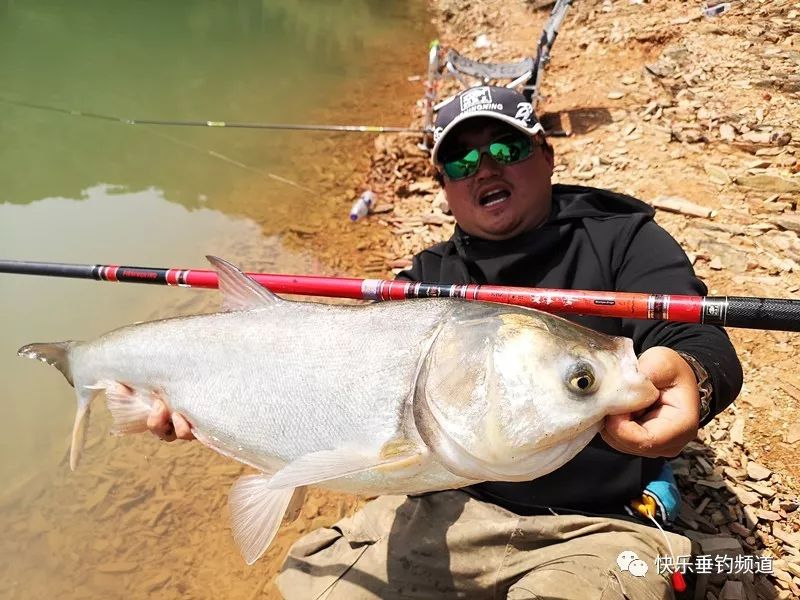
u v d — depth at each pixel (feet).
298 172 8.32
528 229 3.19
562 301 2.63
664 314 2.46
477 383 2.23
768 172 5.86
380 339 2.52
